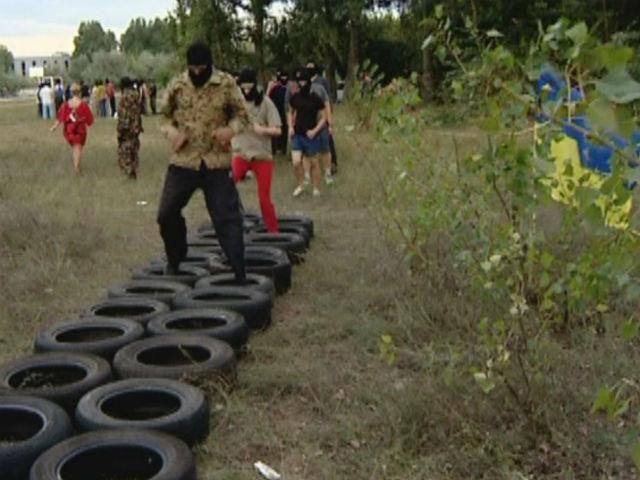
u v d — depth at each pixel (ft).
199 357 17.76
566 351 16.94
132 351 17.58
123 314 21.56
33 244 30.09
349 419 15.35
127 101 50.24
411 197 22.50
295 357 19.04
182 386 15.52
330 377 17.37
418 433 14.42
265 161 30.14
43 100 136.98
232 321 19.42
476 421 14.51
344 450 14.42
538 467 13.33
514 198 15.23
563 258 16.72
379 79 29.40
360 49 128.16
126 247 31.89
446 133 21.50
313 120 41.50
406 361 18.26
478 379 13.65
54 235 31.24
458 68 17.29
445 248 22.22
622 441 13.20
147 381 15.80
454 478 13.21
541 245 17.02
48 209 38.88
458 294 20.24
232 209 22.90
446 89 24.23
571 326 18.01
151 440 13.32
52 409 14.61
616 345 16.83
